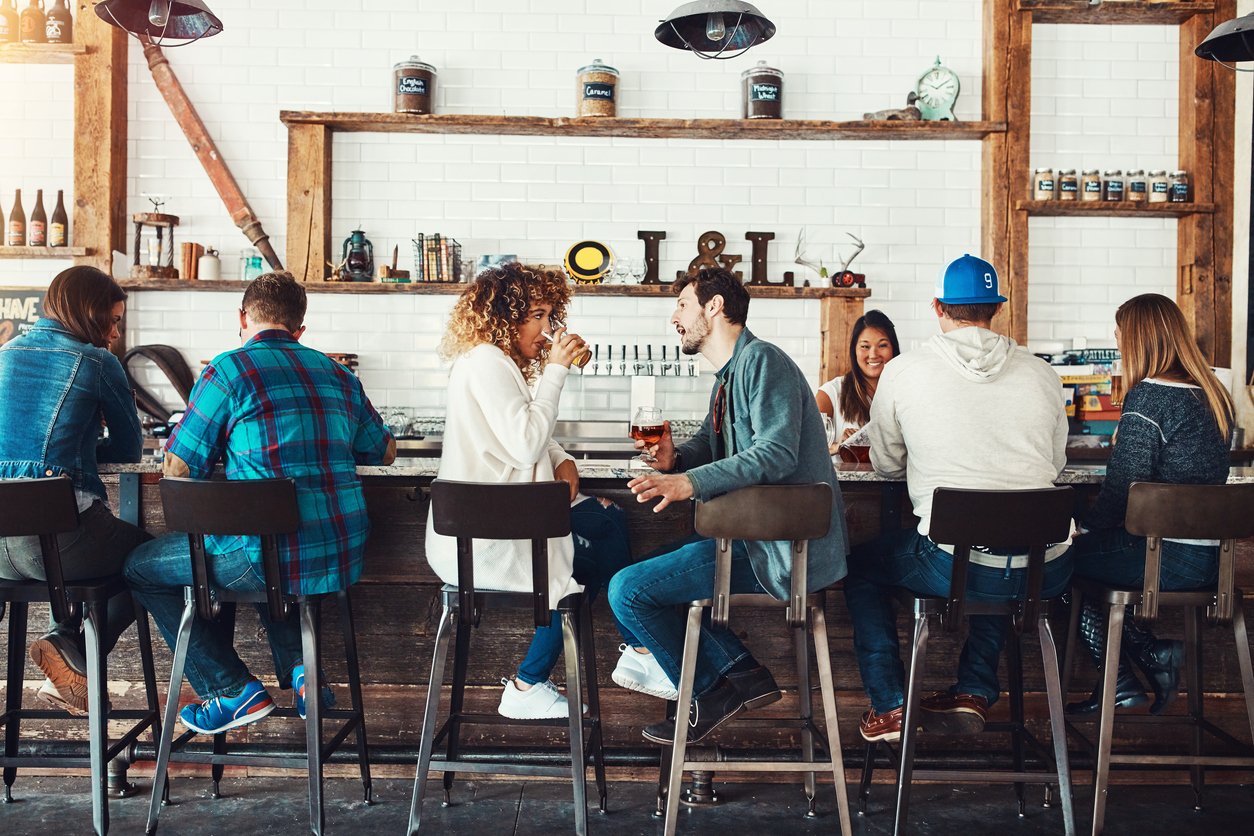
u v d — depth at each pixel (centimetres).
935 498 220
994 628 259
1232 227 507
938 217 525
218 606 243
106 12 363
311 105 520
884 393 252
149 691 278
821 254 525
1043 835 262
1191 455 240
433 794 285
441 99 522
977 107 525
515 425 231
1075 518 280
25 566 246
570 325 523
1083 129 524
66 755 292
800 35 525
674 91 524
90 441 263
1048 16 514
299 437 244
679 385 521
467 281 508
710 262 518
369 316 521
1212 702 294
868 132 508
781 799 284
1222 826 267
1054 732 237
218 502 228
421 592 290
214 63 519
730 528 222
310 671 242
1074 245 525
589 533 266
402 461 361
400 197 522
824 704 235
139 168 518
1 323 506
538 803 280
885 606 261
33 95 514
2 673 296
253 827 262
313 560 241
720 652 242
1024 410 240
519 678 269
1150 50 524
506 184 524
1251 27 321
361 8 520
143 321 516
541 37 523
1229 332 507
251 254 513
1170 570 242
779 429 227
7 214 514
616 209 525
